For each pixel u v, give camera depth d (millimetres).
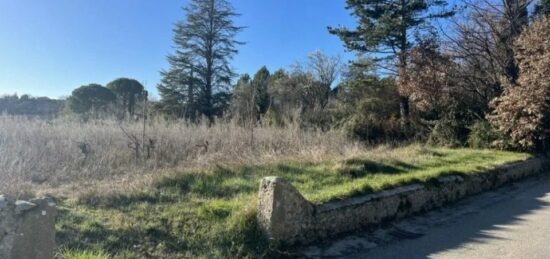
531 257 5648
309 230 6055
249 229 5641
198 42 48938
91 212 5715
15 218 3605
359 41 29688
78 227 5184
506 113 15219
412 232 6938
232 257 5176
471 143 17047
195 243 5277
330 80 49938
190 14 48531
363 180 8336
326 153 11102
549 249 5984
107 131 12016
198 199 6598
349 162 9656
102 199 6203
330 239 6297
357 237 6504
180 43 48594
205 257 5023
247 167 8969
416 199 8070
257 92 28297
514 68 17984
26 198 5996
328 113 28750
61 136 10742
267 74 55125
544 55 14469
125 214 5734
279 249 5586
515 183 12125
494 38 18922
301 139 13211
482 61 19438
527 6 19469
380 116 26547
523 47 15453
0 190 6270
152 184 7129
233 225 5656
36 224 3709
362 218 6883
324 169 9094
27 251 3643
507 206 8969
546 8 20484
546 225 7348
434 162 11188
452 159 12203
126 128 12555
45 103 30594
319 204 6395
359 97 31203
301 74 49781
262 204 5711
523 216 8047
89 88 35375
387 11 28250
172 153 10750
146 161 9828
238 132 12844
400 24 27172
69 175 8266
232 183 7672
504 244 6230
